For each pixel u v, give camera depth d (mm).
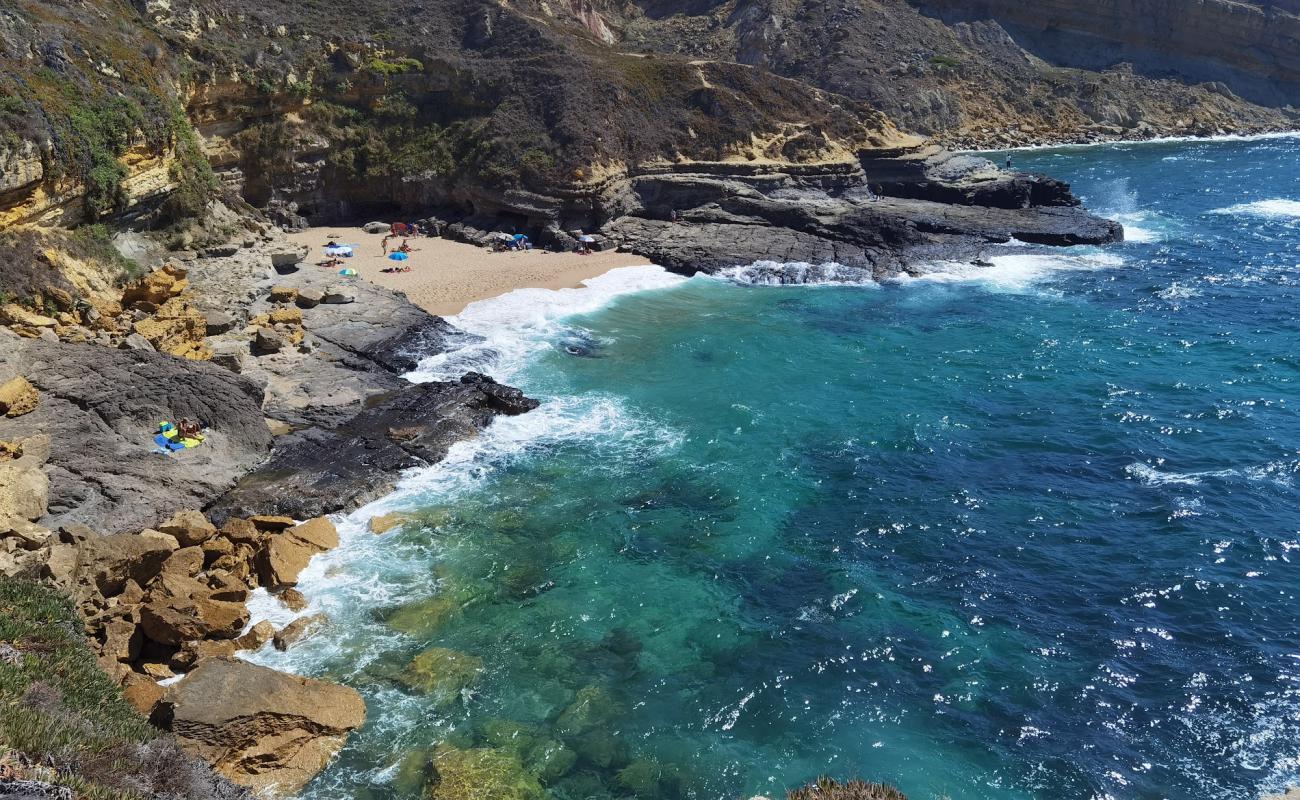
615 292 51688
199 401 29344
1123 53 138750
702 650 22297
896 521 28078
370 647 21984
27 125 33719
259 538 25422
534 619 23297
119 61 43688
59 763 13617
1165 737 19484
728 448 32844
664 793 17984
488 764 18391
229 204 48969
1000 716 20203
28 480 22516
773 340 44281
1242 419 34312
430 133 65188
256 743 17969
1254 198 77938
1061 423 34625
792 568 25750
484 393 35531
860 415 35625
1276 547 26156
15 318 29859
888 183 73688
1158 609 23719
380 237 60438
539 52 69938
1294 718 19828
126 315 34188
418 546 26422
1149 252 59500
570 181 60781
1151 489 29594
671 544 26875
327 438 31406
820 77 112000
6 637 17344
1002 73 126750
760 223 62781
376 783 17953
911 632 22969
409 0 74750
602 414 35625
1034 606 23969
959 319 47344
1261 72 141000
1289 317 45656
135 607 21344
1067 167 97625
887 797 16500
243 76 57969
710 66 75438
